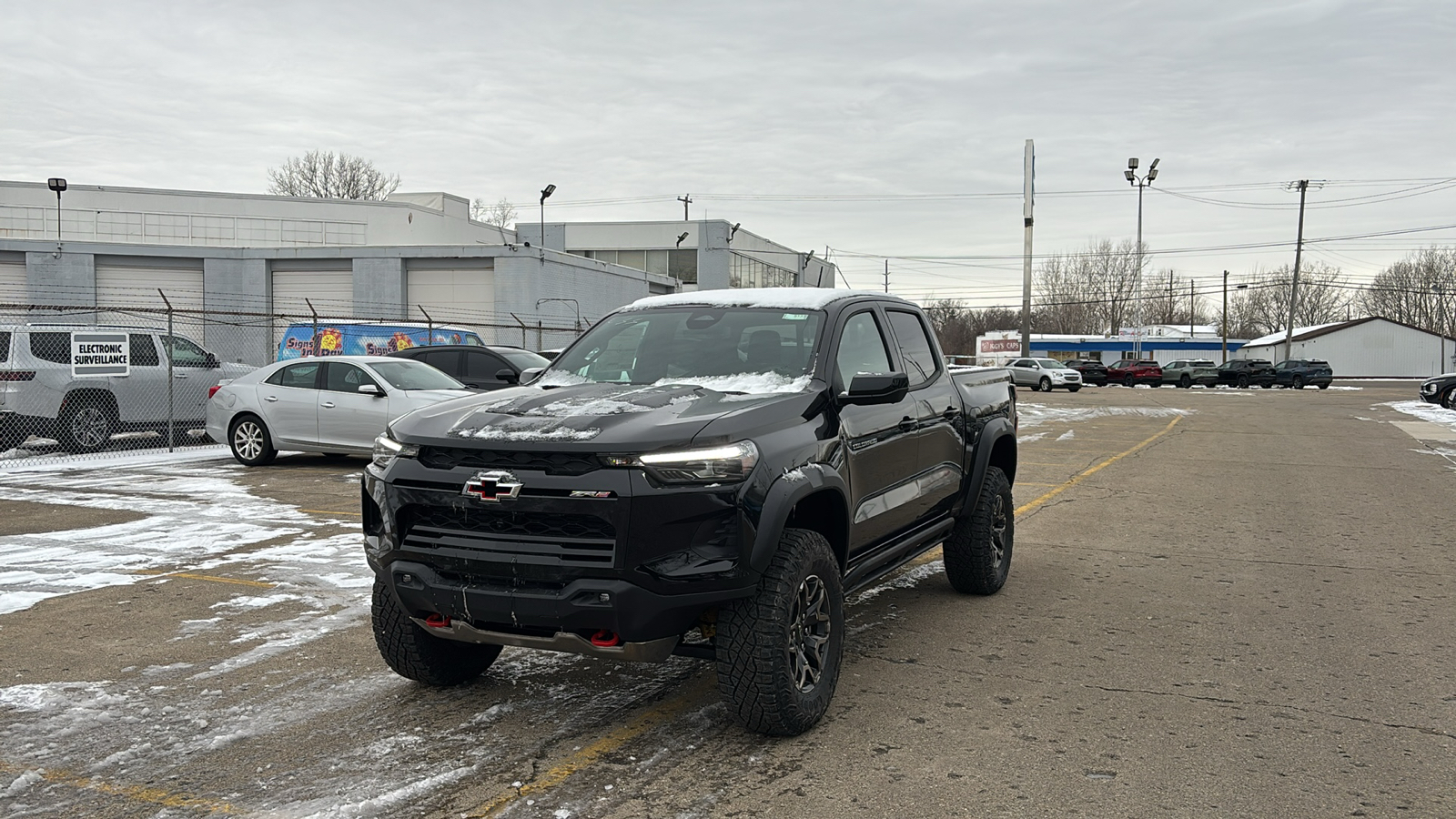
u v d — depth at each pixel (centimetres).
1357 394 4288
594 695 450
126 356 1415
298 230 4553
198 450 1450
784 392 432
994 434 624
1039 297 10488
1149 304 10506
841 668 485
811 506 430
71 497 1028
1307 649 525
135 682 467
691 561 356
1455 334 9644
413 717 422
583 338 531
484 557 363
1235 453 1609
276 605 605
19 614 584
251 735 401
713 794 347
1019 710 432
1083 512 995
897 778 360
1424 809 335
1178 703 441
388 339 2078
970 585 635
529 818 327
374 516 417
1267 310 11831
